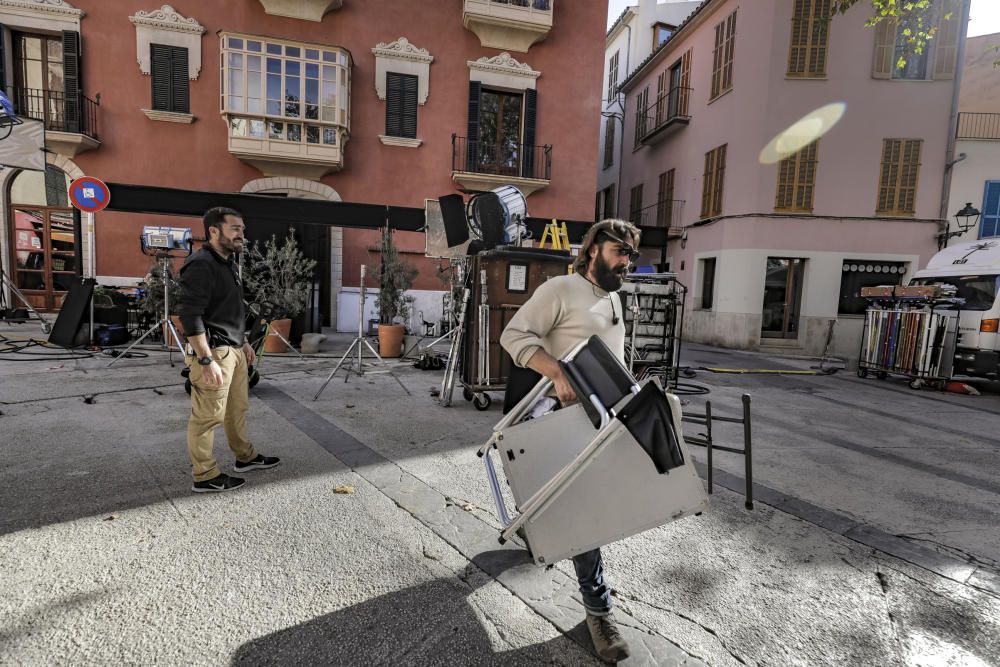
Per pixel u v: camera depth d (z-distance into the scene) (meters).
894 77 12.93
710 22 14.98
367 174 13.02
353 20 12.61
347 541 2.59
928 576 2.50
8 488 2.99
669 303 7.03
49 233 12.15
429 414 5.08
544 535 1.71
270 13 12.07
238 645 1.85
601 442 1.66
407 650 1.87
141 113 11.62
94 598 2.06
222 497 3.01
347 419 4.78
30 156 8.13
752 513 3.15
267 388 5.89
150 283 7.87
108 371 6.30
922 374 8.02
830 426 5.48
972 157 13.04
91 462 3.42
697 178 15.50
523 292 5.47
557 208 14.29
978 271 8.27
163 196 8.42
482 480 3.45
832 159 13.19
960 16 12.59
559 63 14.04
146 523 2.67
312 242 10.25
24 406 4.65
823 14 12.82
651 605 2.20
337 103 12.04
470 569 2.39
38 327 10.29
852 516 3.17
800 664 1.88
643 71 18.69
